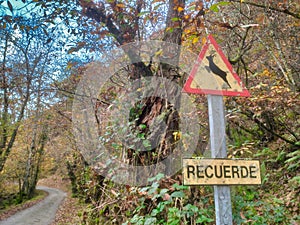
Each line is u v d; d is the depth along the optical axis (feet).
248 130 20.01
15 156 66.28
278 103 16.85
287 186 16.26
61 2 13.02
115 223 11.58
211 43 7.71
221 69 7.60
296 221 12.05
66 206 52.11
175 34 11.23
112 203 12.09
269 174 18.30
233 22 18.26
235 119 18.10
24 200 69.00
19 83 22.24
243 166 7.01
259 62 21.77
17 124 36.58
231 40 19.30
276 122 19.88
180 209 9.14
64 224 29.94
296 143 18.04
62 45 19.39
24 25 13.75
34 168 77.82
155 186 8.83
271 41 19.61
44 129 49.90
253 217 9.36
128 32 13.44
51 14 13.55
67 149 50.96
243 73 20.70
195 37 11.84
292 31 18.95
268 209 11.51
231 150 13.09
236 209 9.06
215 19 18.03
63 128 33.30
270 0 16.06
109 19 13.67
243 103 16.33
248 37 19.26
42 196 81.20
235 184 6.83
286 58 19.47
